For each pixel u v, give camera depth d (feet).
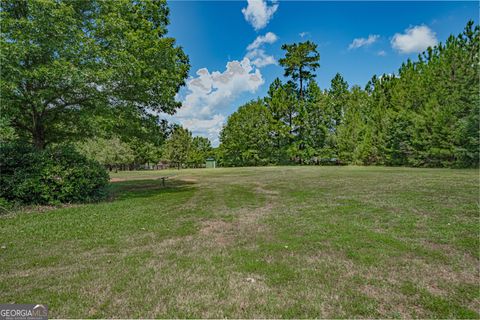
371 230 14.87
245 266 10.49
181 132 184.44
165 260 11.30
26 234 15.30
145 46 32.24
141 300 8.07
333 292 8.38
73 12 27.20
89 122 28.96
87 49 26.35
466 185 31.81
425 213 18.34
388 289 8.48
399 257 11.04
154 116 39.40
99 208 23.58
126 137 37.01
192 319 7.12
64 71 24.08
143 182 54.80
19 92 25.36
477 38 74.90
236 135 151.53
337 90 140.05
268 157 145.18
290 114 137.90
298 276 9.57
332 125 130.00
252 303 7.82
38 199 24.40
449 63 79.15
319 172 69.21
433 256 11.03
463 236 13.29
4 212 21.34
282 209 21.99
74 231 15.94
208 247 12.94
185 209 23.07
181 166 192.24
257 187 40.09
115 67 27.94
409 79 100.53
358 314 7.20
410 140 86.89
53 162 25.31
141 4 36.35
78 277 9.65
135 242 13.85
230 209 22.81
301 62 132.05
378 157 103.04
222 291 8.56
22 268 10.52
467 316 6.98
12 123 30.40
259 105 145.48
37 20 24.18
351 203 23.16
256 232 15.40
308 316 7.16
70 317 7.25
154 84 32.63
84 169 27.04
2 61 22.44
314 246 12.66
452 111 72.59
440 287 8.52
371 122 110.01
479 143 63.46
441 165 76.95
